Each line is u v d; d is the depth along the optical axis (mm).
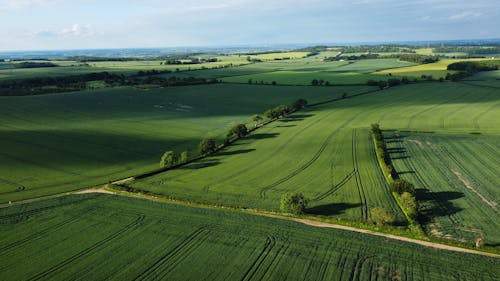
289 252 33562
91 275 30859
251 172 57625
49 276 30812
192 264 32094
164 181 54531
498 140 69562
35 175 56812
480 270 30312
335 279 29578
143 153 70000
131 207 44500
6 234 37844
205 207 44562
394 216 39594
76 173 58250
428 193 47312
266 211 42750
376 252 33219
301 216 41188
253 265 31750
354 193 47781
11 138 75625
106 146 73250
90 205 45188
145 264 32250
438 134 75625
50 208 44344
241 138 80812
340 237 36062
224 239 36188
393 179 51719
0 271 31500
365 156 63188
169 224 39688
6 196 48688
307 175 55281
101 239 36656
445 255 32500
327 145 70812
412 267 30891
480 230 37312
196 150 72625
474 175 53031
